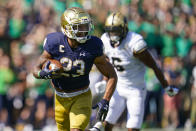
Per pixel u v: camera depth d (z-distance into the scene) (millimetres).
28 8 31734
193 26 35344
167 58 32594
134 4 33219
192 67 33500
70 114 15844
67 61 15203
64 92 15992
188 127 32250
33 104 29641
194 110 32781
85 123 15516
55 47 15227
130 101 19219
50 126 29547
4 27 30391
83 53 15211
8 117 29328
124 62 18953
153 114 31469
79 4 31438
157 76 19094
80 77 15664
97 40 15492
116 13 18656
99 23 30828
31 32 30969
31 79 29547
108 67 15727
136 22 32562
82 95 16000
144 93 19500
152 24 33062
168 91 19312
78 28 14945
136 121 18938
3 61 29578
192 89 32812
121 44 18734
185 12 35719
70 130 15539
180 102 32375
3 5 31859
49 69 14867
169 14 34625
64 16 15219
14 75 29578
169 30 33625
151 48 32562
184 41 34062
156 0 34469
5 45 30125
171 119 31906
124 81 19344
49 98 29906
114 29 18188
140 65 19250
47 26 30984
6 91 29328
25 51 29984
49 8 31703
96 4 31594
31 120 29609
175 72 32250
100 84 19750
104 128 19094
